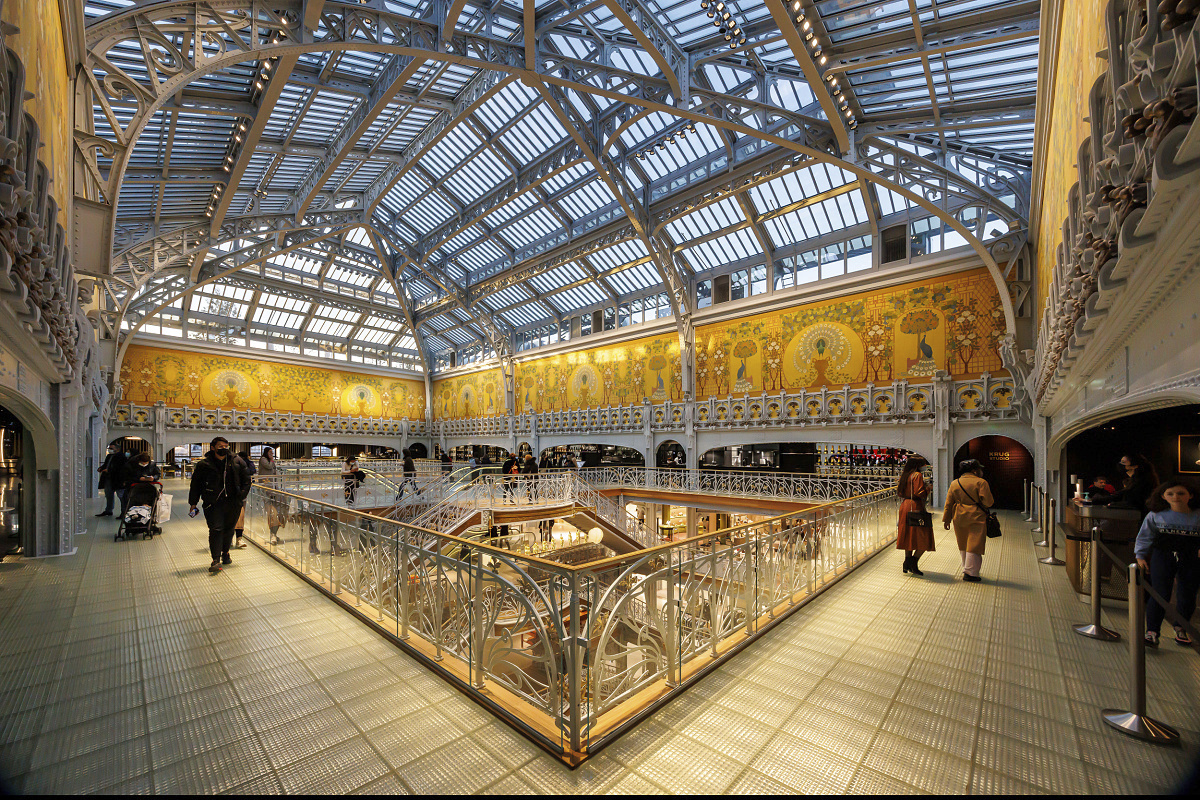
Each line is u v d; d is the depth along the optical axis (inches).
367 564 197.6
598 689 113.3
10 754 105.1
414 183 848.9
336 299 1160.8
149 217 625.6
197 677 142.2
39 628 179.8
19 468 367.2
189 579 245.8
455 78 566.6
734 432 749.9
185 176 563.5
